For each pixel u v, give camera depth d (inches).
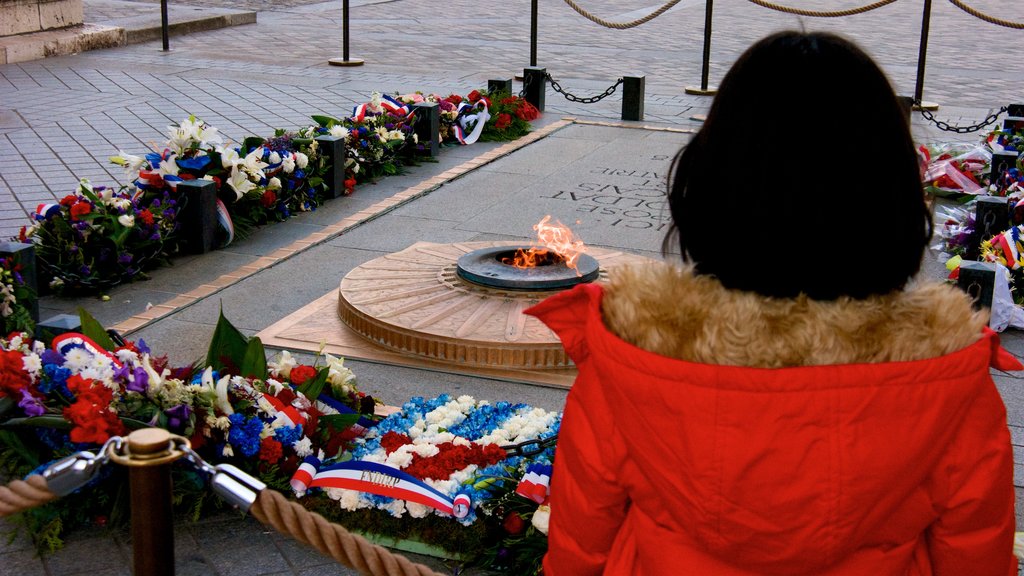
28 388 139.3
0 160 346.0
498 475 133.3
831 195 58.4
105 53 583.5
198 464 83.3
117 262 231.3
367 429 155.6
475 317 196.2
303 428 142.8
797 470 57.9
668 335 60.1
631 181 338.3
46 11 580.7
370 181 335.6
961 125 441.4
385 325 193.9
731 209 59.6
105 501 132.3
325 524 84.7
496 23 779.4
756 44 61.9
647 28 770.2
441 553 129.2
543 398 177.6
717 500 59.3
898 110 60.5
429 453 139.2
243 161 271.9
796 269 59.6
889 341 58.9
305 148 304.0
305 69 553.9
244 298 226.4
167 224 247.9
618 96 504.1
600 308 65.4
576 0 941.2
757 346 58.4
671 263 64.8
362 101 466.9
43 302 223.0
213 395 136.5
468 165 358.0
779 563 60.5
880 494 58.7
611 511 66.1
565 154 378.3
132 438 80.7
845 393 57.7
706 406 58.3
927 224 62.0
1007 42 727.7
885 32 768.9
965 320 60.7
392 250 263.3
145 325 209.0
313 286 235.1
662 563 63.8
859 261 59.4
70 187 316.2
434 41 676.1
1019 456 161.0
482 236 276.5
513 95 438.0
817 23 825.5
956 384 58.8
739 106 60.2
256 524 135.7
